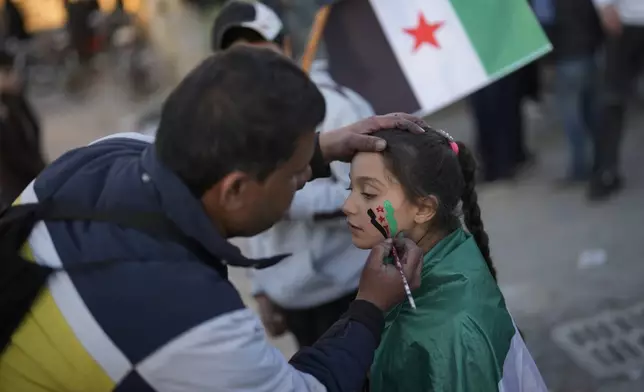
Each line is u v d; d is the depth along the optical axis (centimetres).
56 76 912
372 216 147
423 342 140
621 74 412
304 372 118
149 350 104
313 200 193
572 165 457
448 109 618
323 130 199
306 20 477
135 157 123
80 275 108
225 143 103
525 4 219
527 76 468
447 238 147
